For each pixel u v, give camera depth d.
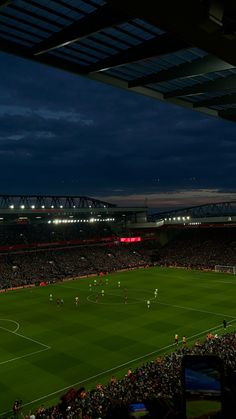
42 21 17.33
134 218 147.25
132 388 30.33
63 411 29.38
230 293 78.62
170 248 138.50
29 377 39.75
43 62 21.02
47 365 42.78
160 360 38.50
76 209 124.81
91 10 16.56
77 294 80.94
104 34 18.94
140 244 141.00
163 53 19.55
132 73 24.09
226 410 7.56
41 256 114.25
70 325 57.91
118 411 10.36
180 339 50.19
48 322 59.81
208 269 112.31
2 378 39.69
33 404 34.09
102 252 126.69
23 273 100.56
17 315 64.50
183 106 29.91
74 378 39.25
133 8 11.32
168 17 11.92
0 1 14.64
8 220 121.12
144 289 84.81
